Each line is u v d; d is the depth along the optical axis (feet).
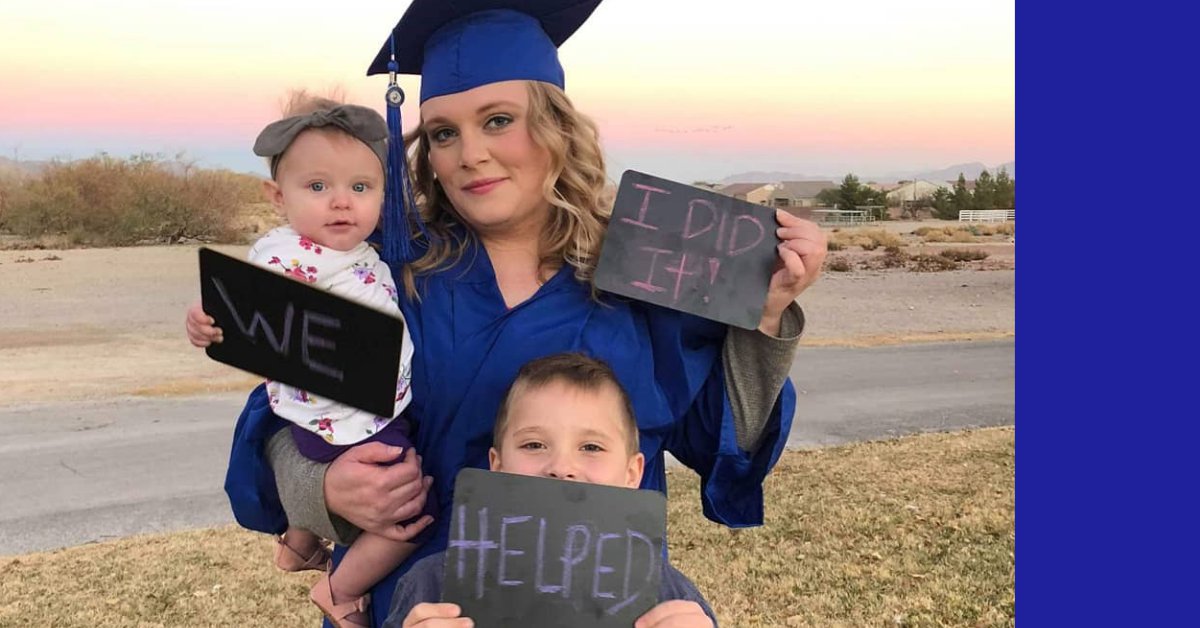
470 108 7.38
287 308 6.75
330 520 7.32
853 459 27.40
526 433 6.75
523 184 7.50
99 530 21.75
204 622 16.99
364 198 7.57
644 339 7.75
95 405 32.99
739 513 8.15
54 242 82.38
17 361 40.16
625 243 7.59
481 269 7.67
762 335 7.56
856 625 16.81
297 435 7.34
